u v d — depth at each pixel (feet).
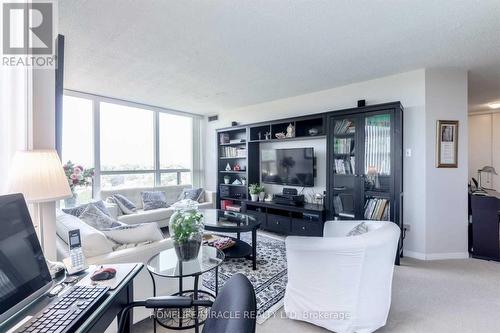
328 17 6.65
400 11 6.40
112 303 3.59
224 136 17.83
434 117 10.36
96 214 8.34
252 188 15.19
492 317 6.35
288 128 13.88
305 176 13.57
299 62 9.59
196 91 13.38
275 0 5.96
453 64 9.91
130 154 15.96
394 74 10.94
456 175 10.50
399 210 10.04
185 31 7.33
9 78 4.69
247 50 8.57
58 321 2.81
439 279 8.43
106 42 7.96
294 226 12.69
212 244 8.86
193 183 19.26
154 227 6.76
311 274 6.03
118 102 15.10
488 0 5.98
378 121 10.57
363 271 5.54
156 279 6.34
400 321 6.21
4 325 2.76
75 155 13.73
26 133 4.82
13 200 3.18
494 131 18.49
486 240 10.21
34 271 3.15
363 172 10.85
